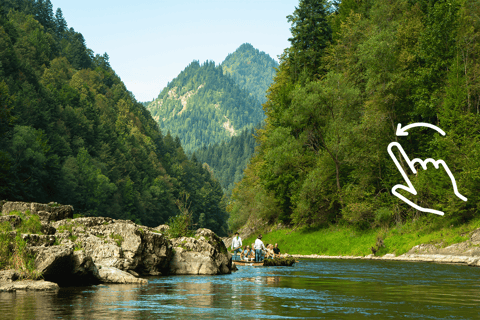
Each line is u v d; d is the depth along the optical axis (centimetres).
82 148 12044
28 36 19238
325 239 4778
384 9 5694
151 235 1927
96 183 11350
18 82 11462
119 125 19425
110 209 12288
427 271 2261
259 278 1797
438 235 3616
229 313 898
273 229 6178
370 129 4578
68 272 1461
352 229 4666
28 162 8538
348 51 5925
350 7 7200
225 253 2370
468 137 3794
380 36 4631
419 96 4312
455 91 3962
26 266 1384
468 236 3341
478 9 4622
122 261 1694
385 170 4638
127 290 1313
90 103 16488
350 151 4847
